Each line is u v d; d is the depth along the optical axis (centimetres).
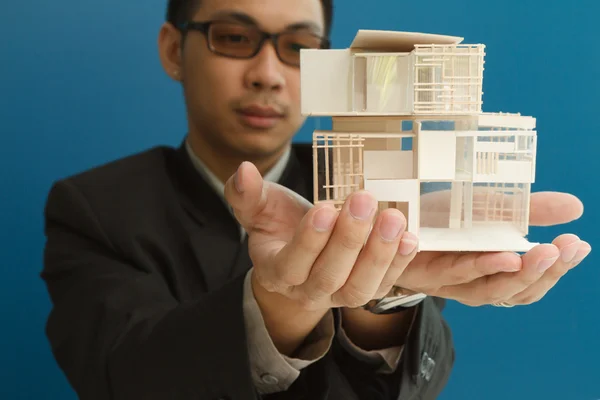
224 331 66
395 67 79
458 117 77
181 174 120
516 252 64
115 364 75
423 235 74
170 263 106
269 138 113
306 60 79
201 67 108
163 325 71
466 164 79
